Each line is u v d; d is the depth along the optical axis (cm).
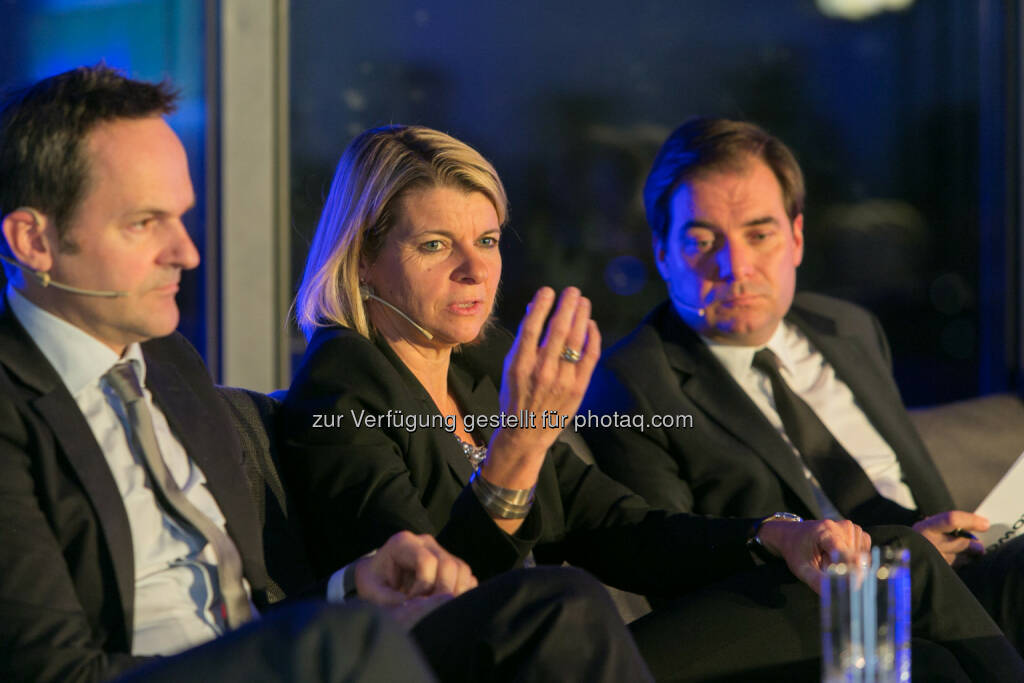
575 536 708
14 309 521
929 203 1336
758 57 1298
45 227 497
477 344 740
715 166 828
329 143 1116
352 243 685
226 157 1008
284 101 1048
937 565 604
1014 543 738
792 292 855
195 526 529
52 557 471
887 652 446
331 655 353
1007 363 1321
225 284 1012
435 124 1171
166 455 548
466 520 584
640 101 1259
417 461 651
